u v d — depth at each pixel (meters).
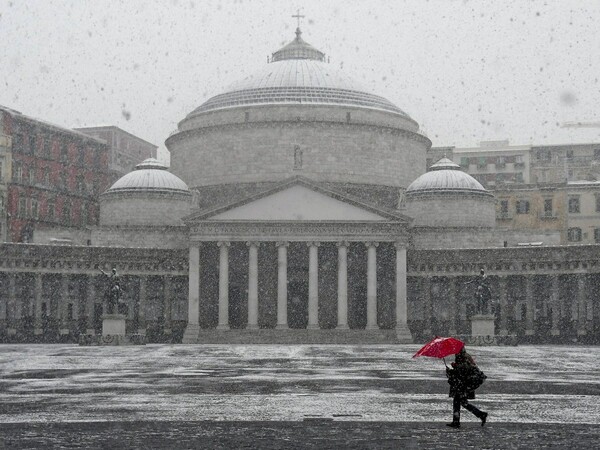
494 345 82.50
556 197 132.38
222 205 93.50
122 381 38.03
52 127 121.38
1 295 99.38
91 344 81.12
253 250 93.75
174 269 97.12
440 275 97.06
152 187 106.81
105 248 95.31
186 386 35.66
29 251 91.81
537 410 27.20
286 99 110.62
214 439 21.27
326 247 100.75
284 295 92.94
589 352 67.75
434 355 22.55
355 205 94.25
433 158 154.12
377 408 27.81
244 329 92.19
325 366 49.25
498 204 134.62
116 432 22.45
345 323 92.94
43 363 51.28
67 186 124.44
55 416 25.64
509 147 154.12
